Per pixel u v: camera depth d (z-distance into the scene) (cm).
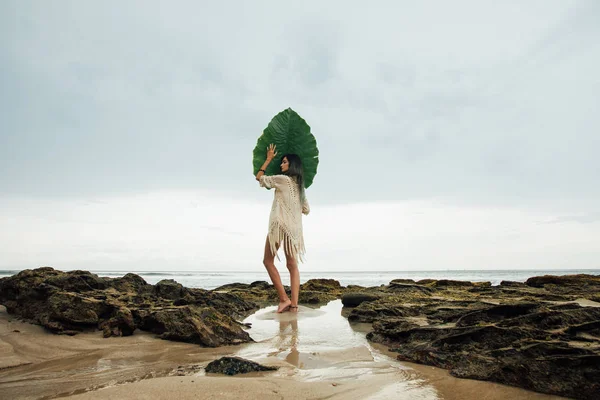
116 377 274
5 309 512
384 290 886
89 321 436
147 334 436
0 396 234
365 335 450
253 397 218
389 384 252
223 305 602
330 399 220
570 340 303
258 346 386
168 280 681
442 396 231
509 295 761
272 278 659
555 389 238
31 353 347
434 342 346
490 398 231
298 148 697
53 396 234
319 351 353
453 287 1011
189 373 282
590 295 686
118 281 636
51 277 518
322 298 933
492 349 312
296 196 657
